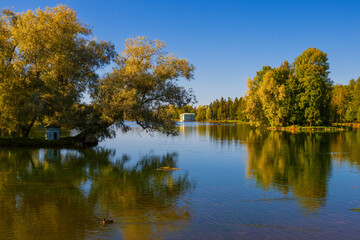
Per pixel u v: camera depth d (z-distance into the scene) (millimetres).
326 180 18281
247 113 82188
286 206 13148
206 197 14594
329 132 62625
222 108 191375
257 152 31766
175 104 37969
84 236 9906
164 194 15117
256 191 15719
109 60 38969
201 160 26438
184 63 37062
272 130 72812
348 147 35312
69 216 11820
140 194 15102
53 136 38094
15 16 34938
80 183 17469
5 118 33156
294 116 75812
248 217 11734
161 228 10609
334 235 10000
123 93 32844
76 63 34875
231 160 26375
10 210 12523
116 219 11500
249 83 88812
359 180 18250
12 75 32031
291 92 76625
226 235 10000
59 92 34281
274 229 10523
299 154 29797
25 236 9867
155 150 34000
